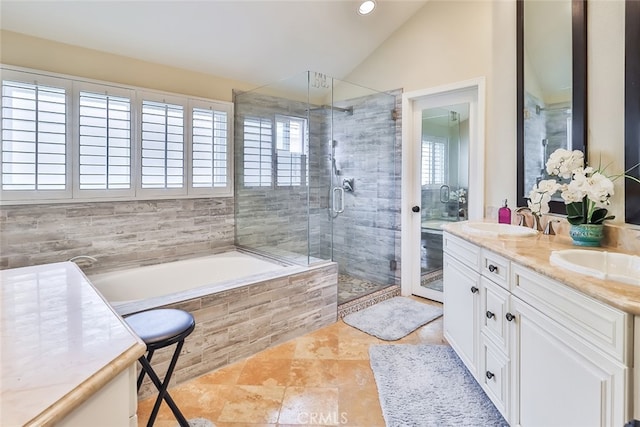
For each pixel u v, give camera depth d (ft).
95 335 2.69
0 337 2.63
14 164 7.28
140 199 9.12
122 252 9.02
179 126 9.72
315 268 8.94
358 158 11.99
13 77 7.16
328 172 11.03
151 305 6.28
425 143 10.71
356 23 10.12
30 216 7.68
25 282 4.21
